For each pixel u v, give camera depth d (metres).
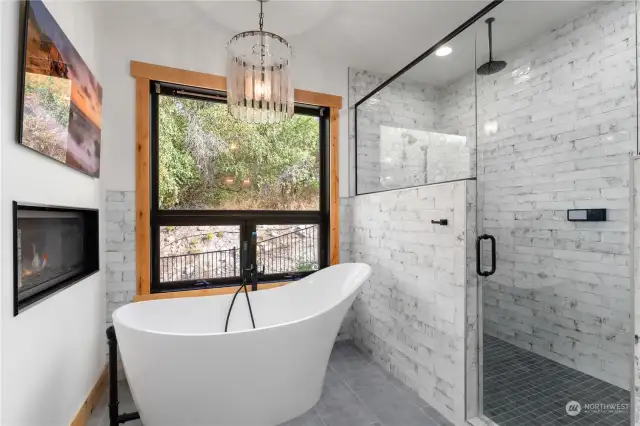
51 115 1.36
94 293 1.99
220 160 2.71
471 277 1.78
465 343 1.75
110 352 1.68
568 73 2.15
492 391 1.88
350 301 2.04
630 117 1.87
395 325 2.38
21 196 1.17
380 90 2.82
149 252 2.37
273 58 1.98
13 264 1.09
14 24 1.11
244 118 2.12
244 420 1.69
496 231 2.26
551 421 1.68
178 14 2.38
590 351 2.04
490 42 2.21
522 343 2.20
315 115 3.06
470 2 2.21
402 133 2.56
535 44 2.32
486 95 2.19
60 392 1.48
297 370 1.79
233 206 2.75
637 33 1.83
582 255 2.11
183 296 2.45
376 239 2.67
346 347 2.89
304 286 2.56
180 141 2.59
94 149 1.96
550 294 2.26
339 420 1.82
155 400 1.59
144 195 2.34
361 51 2.88
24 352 1.17
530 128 2.36
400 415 1.88
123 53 2.31
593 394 1.88
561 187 2.21
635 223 1.13
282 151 2.94
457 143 2.16
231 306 2.31
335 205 3.03
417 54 2.93
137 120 2.33
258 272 2.62
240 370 1.61
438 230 1.98
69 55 1.55
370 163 2.92
